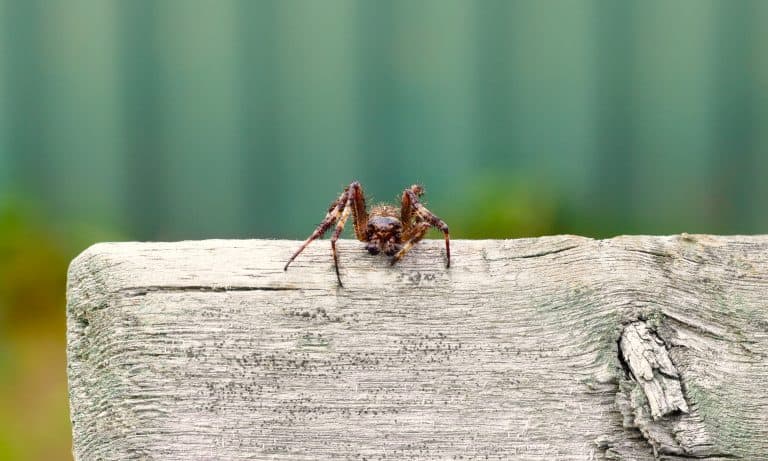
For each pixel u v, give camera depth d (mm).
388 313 393
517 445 390
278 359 391
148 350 390
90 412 391
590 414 391
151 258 394
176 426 389
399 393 391
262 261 395
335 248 395
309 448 389
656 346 393
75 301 394
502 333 393
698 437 389
